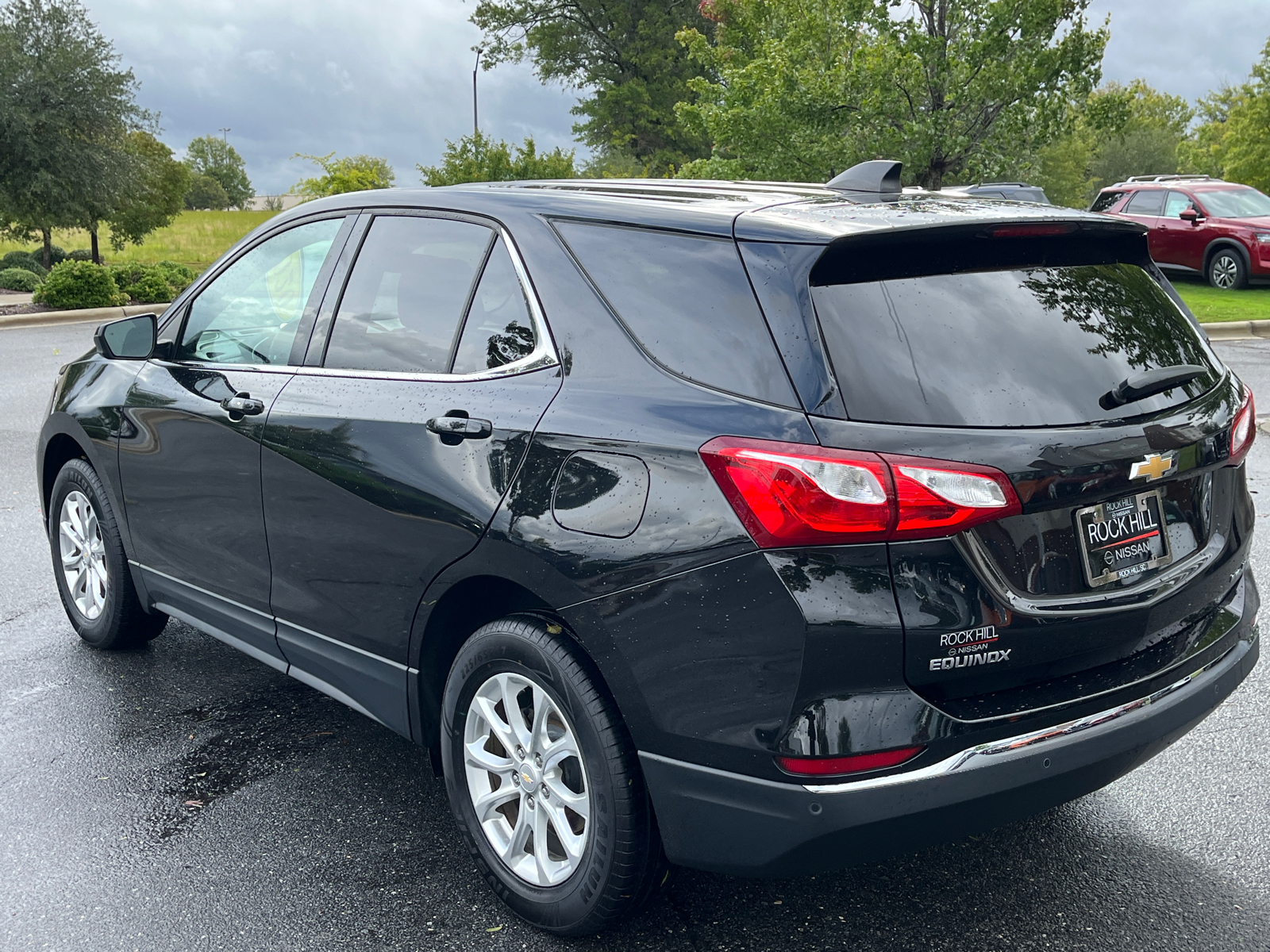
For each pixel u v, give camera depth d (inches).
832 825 88.5
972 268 100.7
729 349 95.4
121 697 167.9
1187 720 102.8
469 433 110.4
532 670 105.7
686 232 102.5
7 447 344.2
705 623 91.8
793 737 88.6
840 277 94.1
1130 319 106.5
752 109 710.5
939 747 89.2
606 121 1998.0
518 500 104.6
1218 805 133.4
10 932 110.1
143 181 1322.6
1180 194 771.4
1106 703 97.7
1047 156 2005.4
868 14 698.8
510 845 112.0
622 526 96.5
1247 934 108.3
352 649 129.1
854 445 87.1
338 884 118.8
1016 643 91.9
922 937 108.7
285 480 131.9
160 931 110.4
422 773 144.5
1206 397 109.1
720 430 92.3
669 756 96.3
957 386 91.7
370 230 135.1
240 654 185.6
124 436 163.3
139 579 170.2
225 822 132.0
